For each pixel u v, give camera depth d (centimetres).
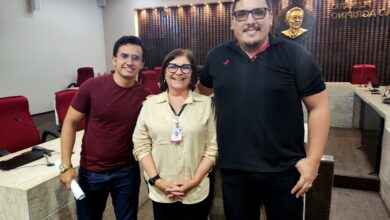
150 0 819
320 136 133
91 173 174
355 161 374
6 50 625
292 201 139
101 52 886
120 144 171
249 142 137
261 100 134
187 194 154
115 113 167
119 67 165
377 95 456
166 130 151
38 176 189
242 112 136
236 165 140
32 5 666
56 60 742
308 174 132
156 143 154
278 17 677
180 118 152
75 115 173
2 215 181
